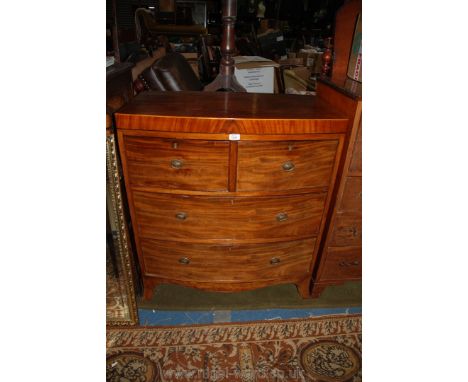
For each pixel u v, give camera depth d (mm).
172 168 1470
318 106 1666
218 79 2236
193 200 1542
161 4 4250
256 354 1602
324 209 1659
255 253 1709
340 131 1472
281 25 6129
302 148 1475
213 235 1638
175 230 1632
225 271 1752
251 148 1431
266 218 1612
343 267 1835
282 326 1760
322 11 6043
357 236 1731
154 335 1688
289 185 1547
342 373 1523
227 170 1473
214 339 1674
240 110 1521
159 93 1841
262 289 2008
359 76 1702
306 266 1826
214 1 5637
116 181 1454
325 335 1713
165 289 1991
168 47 3641
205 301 1908
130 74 1825
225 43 2174
